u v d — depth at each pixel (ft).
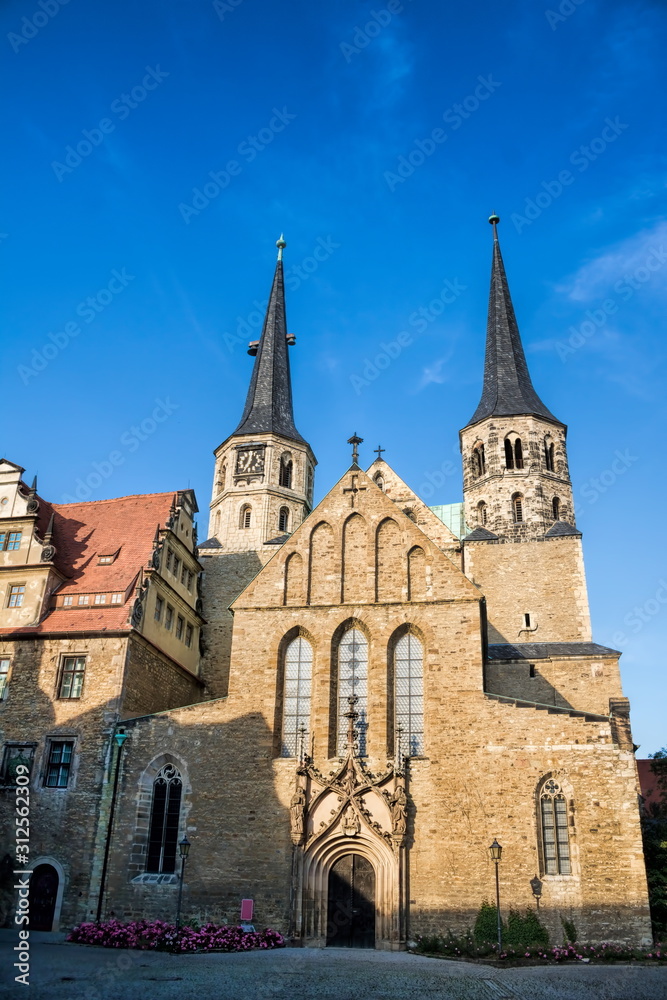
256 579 152.35
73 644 148.77
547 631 189.98
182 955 110.73
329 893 128.98
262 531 224.53
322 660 144.56
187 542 182.19
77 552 169.27
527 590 194.90
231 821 134.82
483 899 123.34
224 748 139.74
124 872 132.98
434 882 125.59
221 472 240.32
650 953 113.09
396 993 84.43
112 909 131.13
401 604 145.48
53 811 137.28
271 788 136.15
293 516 231.50
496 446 221.25
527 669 172.14
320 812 131.54
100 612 153.48
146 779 139.44
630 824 123.24
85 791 138.10
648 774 229.66
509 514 213.25
